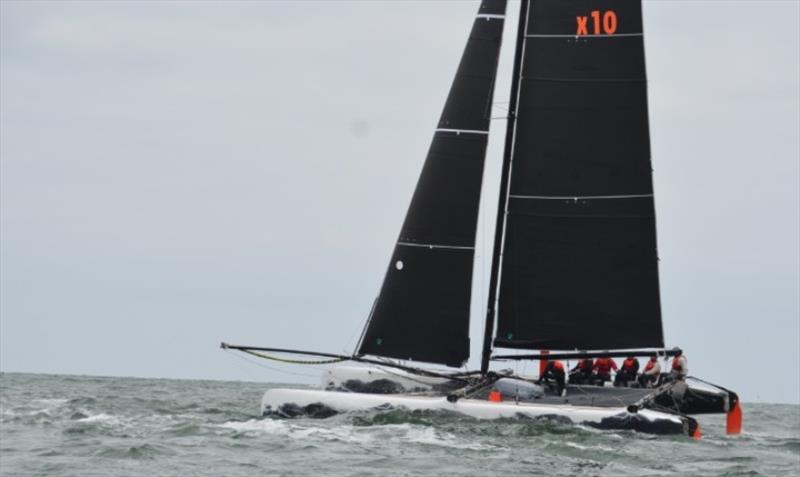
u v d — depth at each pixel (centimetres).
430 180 10769
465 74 10806
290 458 8444
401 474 7912
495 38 10800
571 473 8156
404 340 10712
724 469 8619
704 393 10931
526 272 10719
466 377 10794
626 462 8662
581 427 9825
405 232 10756
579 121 10700
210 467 8094
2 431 10075
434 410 9988
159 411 12594
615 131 10650
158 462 8275
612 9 10669
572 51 10719
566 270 10675
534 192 10731
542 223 10719
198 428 9869
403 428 9688
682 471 8438
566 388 10631
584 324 10631
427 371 10750
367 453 8650
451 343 10675
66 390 18362
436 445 9031
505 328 10725
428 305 10706
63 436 9688
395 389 11138
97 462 8269
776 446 10712
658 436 9850
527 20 10781
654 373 10794
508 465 8325
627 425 9825
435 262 10712
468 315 10681
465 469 8144
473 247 10712
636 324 10569
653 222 10581
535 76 10762
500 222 10812
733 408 10912
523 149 10756
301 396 10269
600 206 10644
